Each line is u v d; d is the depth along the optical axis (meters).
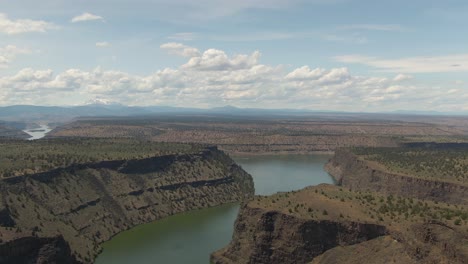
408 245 140.00
